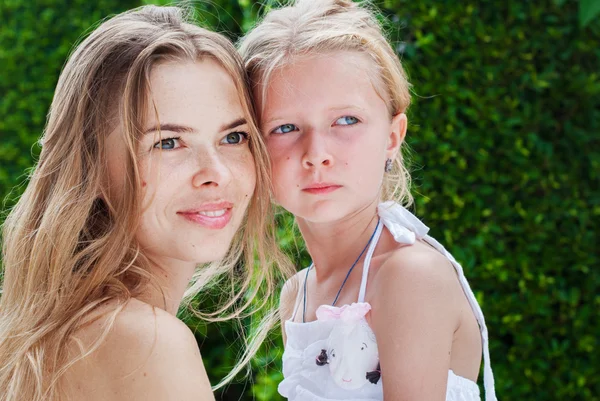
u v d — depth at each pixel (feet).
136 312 4.81
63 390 4.66
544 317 10.56
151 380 4.53
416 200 10.29
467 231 10.50
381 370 5.63
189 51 5.18
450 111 10.30
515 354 10.58
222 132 5.27
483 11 10.48
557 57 10.58
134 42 5.14
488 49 10.38
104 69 5.13
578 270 10.64
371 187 6.02
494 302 10.40
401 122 6.41
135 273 5.16
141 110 5.02
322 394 5.84
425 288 5.60
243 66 5.73
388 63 6.18
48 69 13.30
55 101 5.45
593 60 10.65
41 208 5.42
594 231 10.61
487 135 10.39
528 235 10.45
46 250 5.16
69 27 13.41
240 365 7.07
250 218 5.79
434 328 5.54
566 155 10.61
